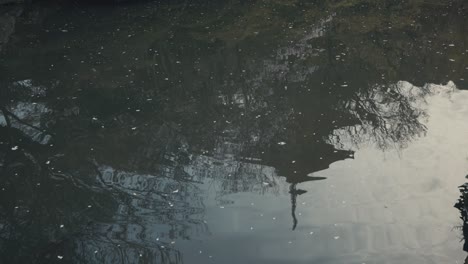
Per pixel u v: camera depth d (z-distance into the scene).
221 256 7.30
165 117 10.97
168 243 7.60
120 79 12.52
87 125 10.73
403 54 13.53
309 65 13.09
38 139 10.30
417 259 7.10
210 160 9.55
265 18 16.02
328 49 13.91
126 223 8.04
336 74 12.59
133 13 16.45
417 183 8.71
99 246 7.59
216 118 10.90
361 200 8.35
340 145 9.85
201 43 14.43
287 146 9.88
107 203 8.52
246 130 10.45
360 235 7.60
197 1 17.44
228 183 8.94
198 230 7.85
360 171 9.08
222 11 16.56
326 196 8.48
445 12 16.14
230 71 12.90
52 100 11.66
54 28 15.38
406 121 10.61
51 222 8.14
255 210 8.23
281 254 7.29
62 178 9.17
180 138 10.26
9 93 11.95
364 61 13.23
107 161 9.61
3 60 13.47
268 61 13.38
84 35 14.91
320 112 11.00
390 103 11.31
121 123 10.79
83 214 8.29
